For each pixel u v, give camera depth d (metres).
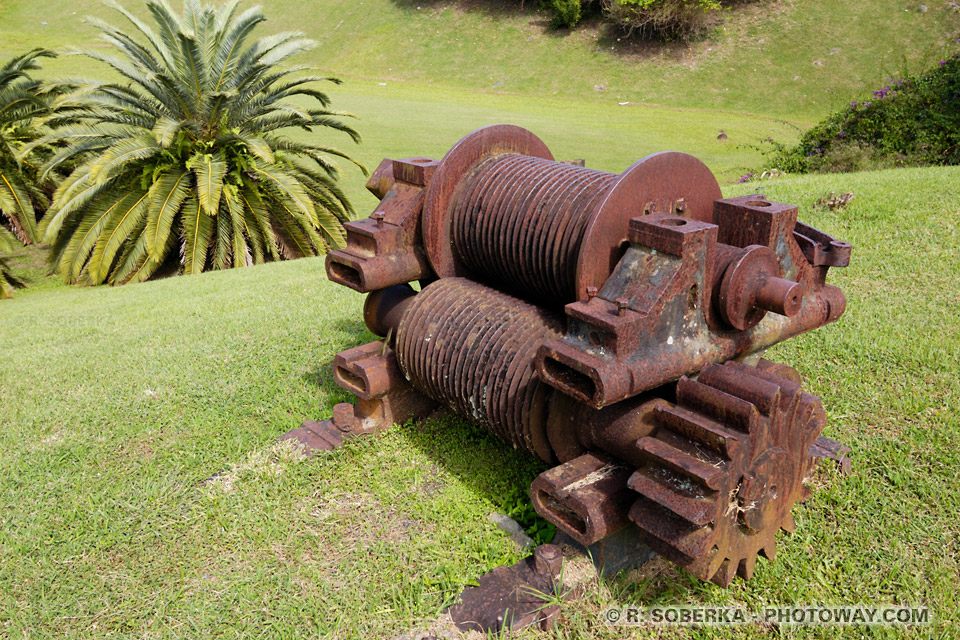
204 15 14.85
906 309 5.50
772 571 3.24
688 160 3.23
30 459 4.42
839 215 7.59
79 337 7.20
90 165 14.61
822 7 35.22
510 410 3.38
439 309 3.87
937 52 16.48
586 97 33.22
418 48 39.59
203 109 14.80
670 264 2.76
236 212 14.92
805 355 4.95
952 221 6.99
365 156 23.16
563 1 37.09
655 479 2.74
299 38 16.19
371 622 3.03
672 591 3.20
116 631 3.08
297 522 3.67
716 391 2.71
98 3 49.28
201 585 3.31
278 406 4.87
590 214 3.18
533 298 3.84
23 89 18.12
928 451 3.89
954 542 3.33
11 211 16.72
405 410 4.42
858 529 3.42
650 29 36.06
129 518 3.79
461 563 3.33
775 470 2.76
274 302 7.56
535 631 2.98
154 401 5.10
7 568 3.46
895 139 12.67
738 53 34.00
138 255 15.29
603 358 2.68
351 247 4.09
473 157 3.94
